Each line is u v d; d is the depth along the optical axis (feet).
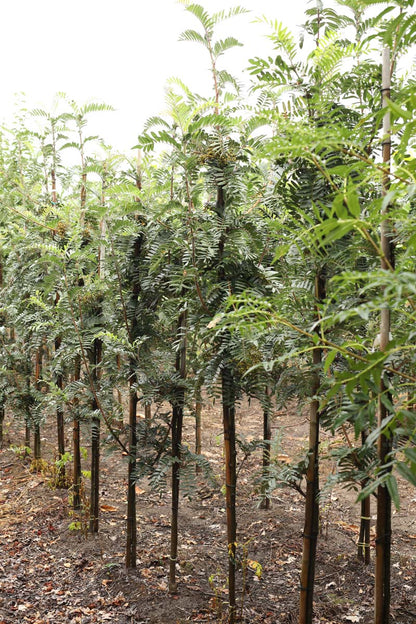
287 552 13.01
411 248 4.02
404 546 13.33
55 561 12.41
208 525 14.62
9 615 10.25
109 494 16.76
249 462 19.12
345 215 3.71
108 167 12.07
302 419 23.11
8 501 15.78
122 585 11.37
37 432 18.26
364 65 7.23
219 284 8.56
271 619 10.21
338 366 7.39
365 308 3.37
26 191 14.96
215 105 8.21
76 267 11.73
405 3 4.99
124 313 11.19
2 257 19.62
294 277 7.74
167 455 11.80
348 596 11.10
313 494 7.86
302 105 7.02
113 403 11.76
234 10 7.88
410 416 3.83
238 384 8.84
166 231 10.48
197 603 10.76
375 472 5.59
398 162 4.48
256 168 8.80
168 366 10.94
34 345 14.43
